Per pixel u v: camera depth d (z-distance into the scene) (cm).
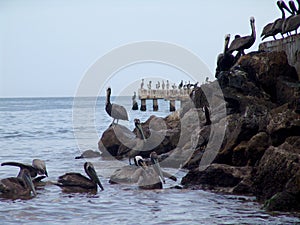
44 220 1525
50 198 1827
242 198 1784
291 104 2167
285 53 2656
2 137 4325
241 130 2114
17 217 1559
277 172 1698
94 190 1964
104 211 1634
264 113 2188
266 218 1506
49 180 2175
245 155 2020
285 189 1630
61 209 1662
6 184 1877
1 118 7594
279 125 1992
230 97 2525
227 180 1933
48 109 11894
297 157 1673
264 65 2612
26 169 1931
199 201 1753
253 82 2606
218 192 1892
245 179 1866
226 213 1581
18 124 6069
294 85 2470
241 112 2475
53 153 3153
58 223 1489
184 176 2083
